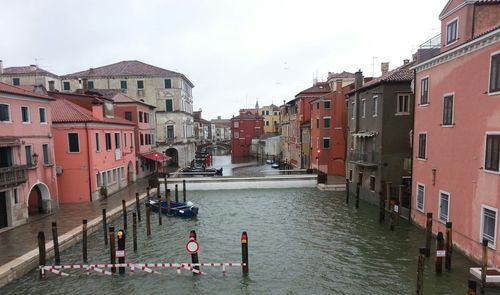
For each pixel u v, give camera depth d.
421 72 18.77
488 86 13.06
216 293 13.09
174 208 24.23
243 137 82.44
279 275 14.55
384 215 21.91
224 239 19.28
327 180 35.59
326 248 17.53
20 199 19.27
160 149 48.69
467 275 13.26
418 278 11.20
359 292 12.98
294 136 51.59
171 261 16.11
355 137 29.17
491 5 15.00
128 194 29.56
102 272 14.48
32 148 20.52
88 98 29.64
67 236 17.19
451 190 15.81
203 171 41.47
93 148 26.17
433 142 17.48
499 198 12.50
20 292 12.99
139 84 50.22
